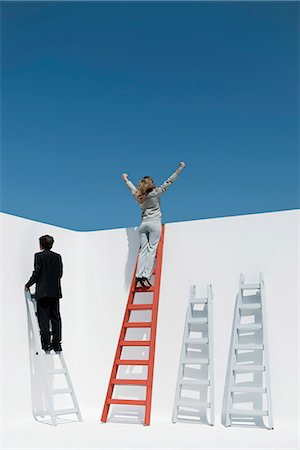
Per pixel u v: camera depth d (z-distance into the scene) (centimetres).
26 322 674
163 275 707
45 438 527
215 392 648
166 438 527
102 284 754
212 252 683
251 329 627
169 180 694
